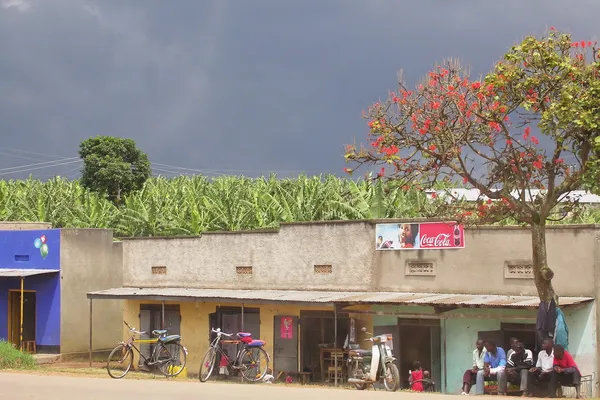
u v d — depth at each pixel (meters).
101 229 32.28
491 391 18.50
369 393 13.72
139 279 29.27
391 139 16.56
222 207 38.09
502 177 16.98
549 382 16.88
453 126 16.70
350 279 24.48
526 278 21.53
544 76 16.25
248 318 26.08
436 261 22.98
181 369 20.81
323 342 24.53
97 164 61.41
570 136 16.00
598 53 16.50
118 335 32.41
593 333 20.33
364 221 24.33
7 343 26.12
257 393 13.30
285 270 25.88
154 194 45.06
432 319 22.42
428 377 21.22
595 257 20.47
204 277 27.72
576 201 17.92
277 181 45.62
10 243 32.59
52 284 31.11
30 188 51.19
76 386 14.41
